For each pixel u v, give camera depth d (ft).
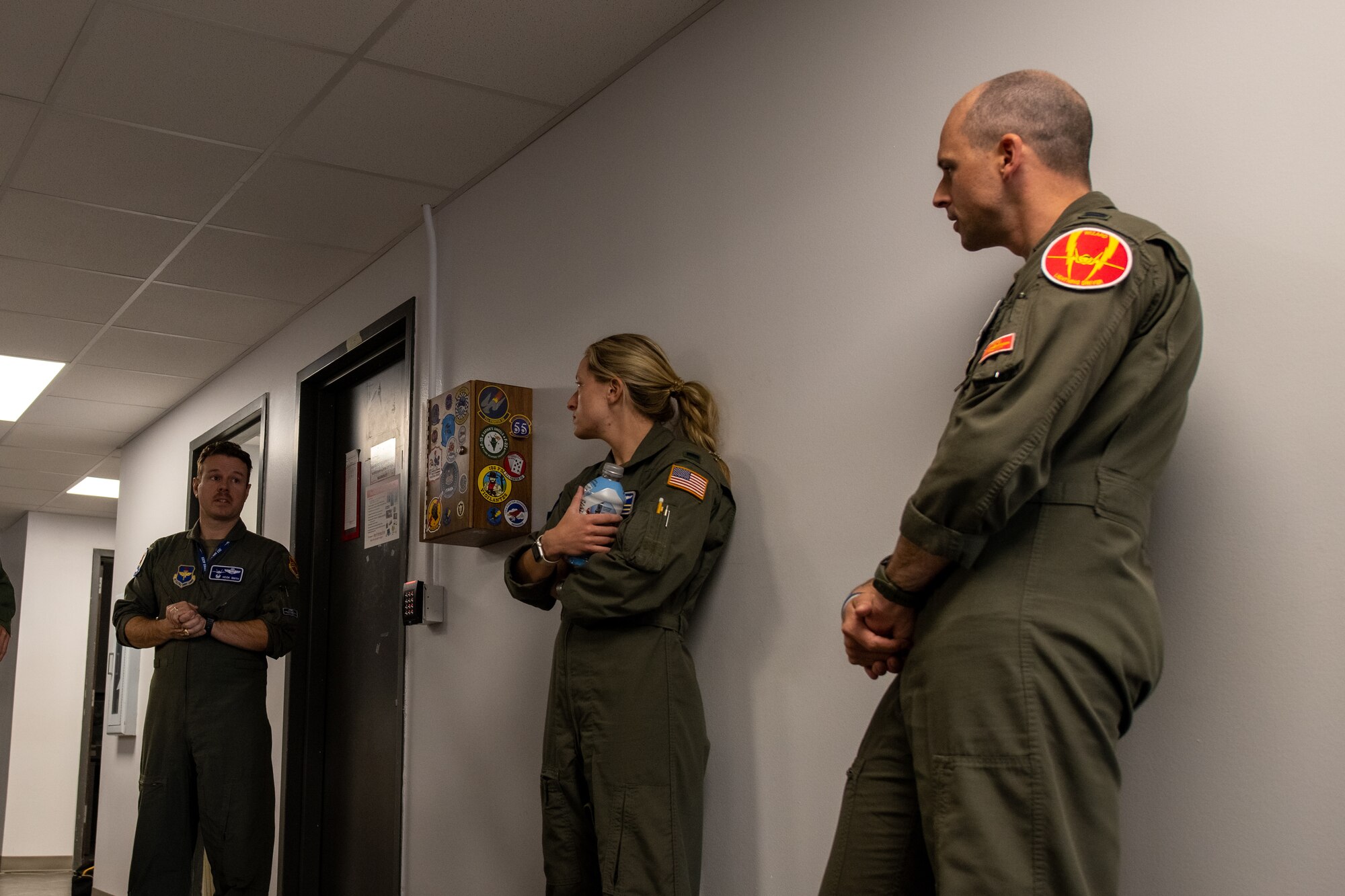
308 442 15.03
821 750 6.83
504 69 9.47
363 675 13.55
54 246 13.07
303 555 14.67
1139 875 5.11
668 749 6.95
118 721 20.57
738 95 8.26
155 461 20.92
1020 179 4.81
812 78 7.59
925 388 6.48
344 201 12.04
